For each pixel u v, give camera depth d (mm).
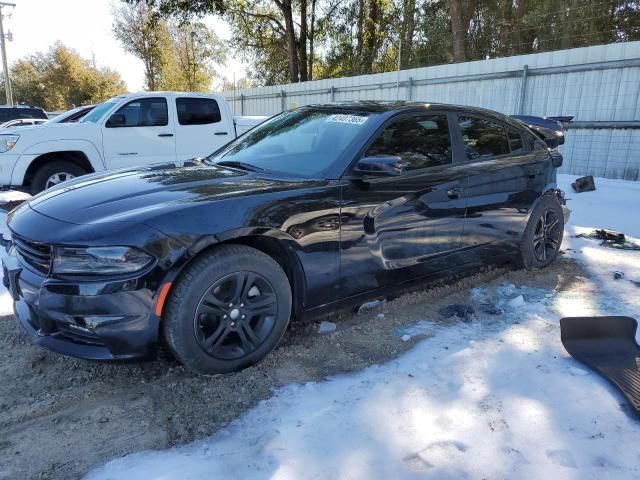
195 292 2568
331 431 2330
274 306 2900
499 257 4391
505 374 2850
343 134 3455
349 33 29344
